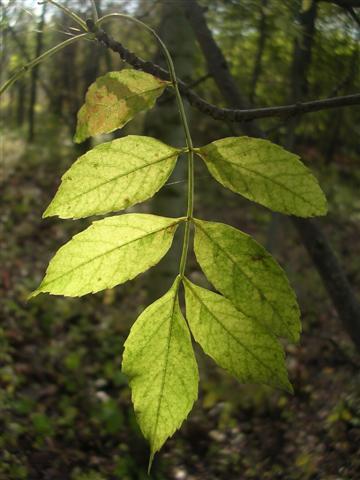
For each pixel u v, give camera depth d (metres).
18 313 7.26
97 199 0.75
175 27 4.21
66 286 0.73
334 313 8.00
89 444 5.27
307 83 2.60
